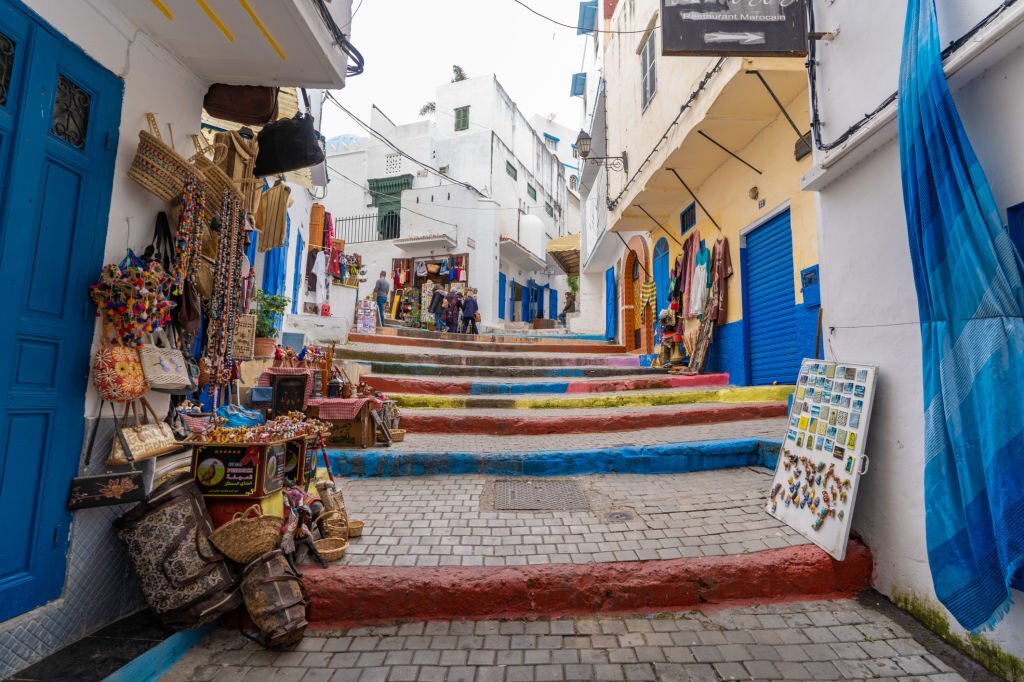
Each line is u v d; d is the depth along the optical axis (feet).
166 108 10.05
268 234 18.53
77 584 7.79
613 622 8.80
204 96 11.52
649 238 37.37
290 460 11.16
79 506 7.74
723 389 20.86
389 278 65.41
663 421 18.69
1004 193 7.14
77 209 7.95
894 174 9.19
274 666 7.73
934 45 7.52
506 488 13.80
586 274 61.93
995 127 7.28
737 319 23.62
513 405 21.49
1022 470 6.37
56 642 7.39
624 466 15.06
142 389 8.58
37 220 7.27
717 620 8.79
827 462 10.25
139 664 7.19
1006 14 6.58
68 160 7.77
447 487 13.97
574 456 15.06
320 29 9.98
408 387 23.36
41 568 7.25
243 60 10.43
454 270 62.85
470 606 8.99
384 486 14.14
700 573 9.30
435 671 7.56
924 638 8.17
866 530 9.82
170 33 9.50
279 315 24.21
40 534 7.25
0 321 6.72
